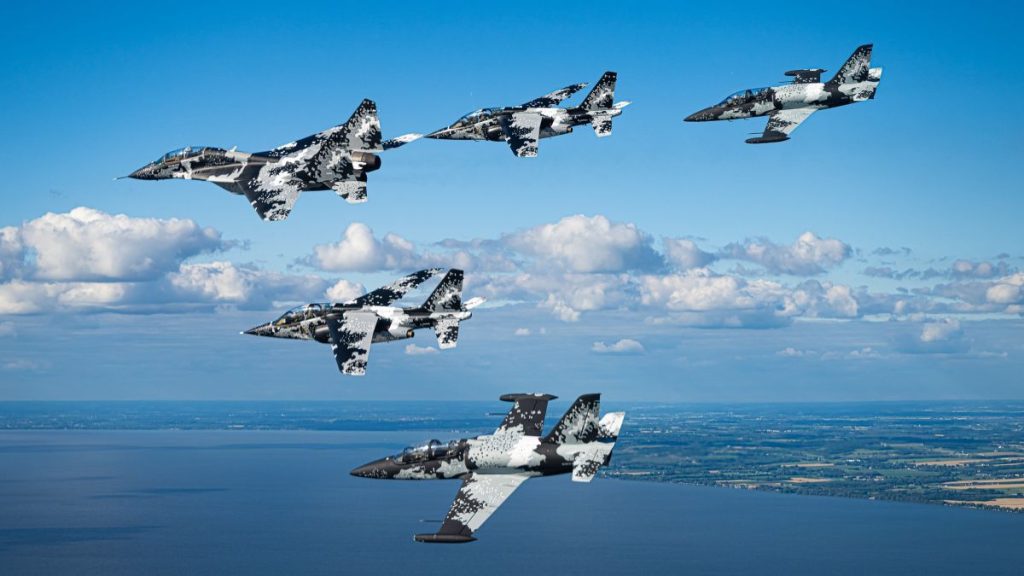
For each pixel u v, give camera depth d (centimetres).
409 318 6016
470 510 5869
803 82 7156
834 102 7100
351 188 6500
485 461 6150
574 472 6100
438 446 6262
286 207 6241
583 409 6125
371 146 6600
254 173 6581
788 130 7081
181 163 6675
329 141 6538
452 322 6062
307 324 6041
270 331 6109
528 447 6128
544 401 6303
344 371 5553
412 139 6675
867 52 7006
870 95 7025
